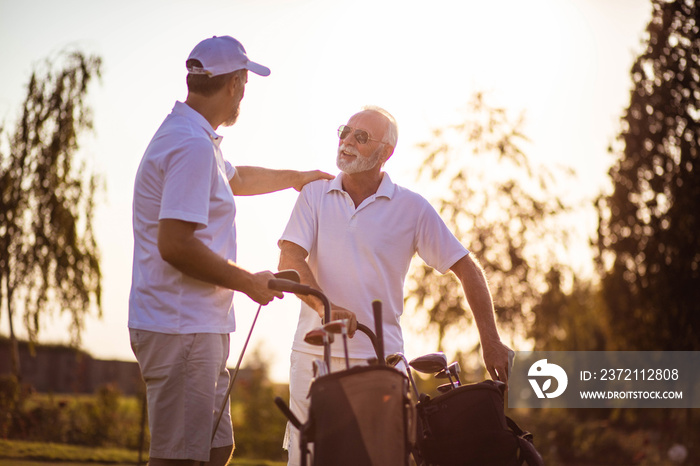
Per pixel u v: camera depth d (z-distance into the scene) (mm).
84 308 11688
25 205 11500
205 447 3262
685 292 13438
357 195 4082
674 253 13414
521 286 12211
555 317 12461
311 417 2670
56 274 11539
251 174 4293
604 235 13344
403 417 2676
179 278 3252
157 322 3236
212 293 3326
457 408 3059
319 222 4027
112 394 10758
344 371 2656
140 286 3295
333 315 3197
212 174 3301
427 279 12047
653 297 13555
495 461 3045
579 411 14727
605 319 14023
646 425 14297
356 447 2604
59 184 11547
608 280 13742
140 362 3318
